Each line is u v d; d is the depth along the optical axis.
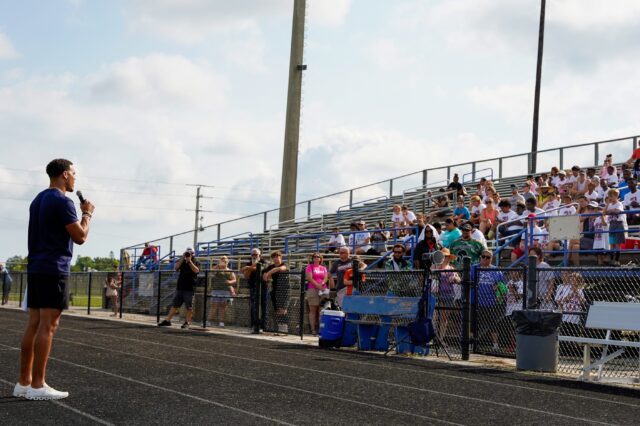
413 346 14.30
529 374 11.66
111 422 7.00
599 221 16.48
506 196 28.59
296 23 32.06
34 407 7.64
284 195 31.66
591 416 8.02
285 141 31.95
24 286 31.81
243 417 7.36
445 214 24.08
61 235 8.01
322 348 15.09
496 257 17.62
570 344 13.38
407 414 7.77
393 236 22.92
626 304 10.95
